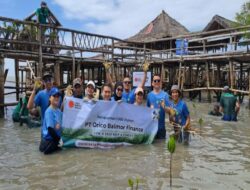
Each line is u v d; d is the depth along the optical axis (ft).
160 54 74.13
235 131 31.83
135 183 16.81
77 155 21.89
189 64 74.33
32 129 32.86
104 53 61.00
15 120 37.78
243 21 69.77
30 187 16.24
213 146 25.04
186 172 18.62
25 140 27.20
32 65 73.26
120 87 26.20
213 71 82.69
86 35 55.52
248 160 21.25
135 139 24.97
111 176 17.84
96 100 23.73
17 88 53.16
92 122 23.68
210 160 21.12
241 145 25.52
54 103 22.67
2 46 46.50
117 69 68.28
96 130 23.79
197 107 55.42
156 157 21.62
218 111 44.39
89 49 56.29
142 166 19.65
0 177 17.62
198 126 34.83
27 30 47.73
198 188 16.21
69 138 23.39
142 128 25.11
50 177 17.66
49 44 49.73
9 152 22.85
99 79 75.97
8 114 45.24
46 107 25.20
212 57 60.85
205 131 31.71
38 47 52.80
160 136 26.66
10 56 47.98
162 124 26.58
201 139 27.53
